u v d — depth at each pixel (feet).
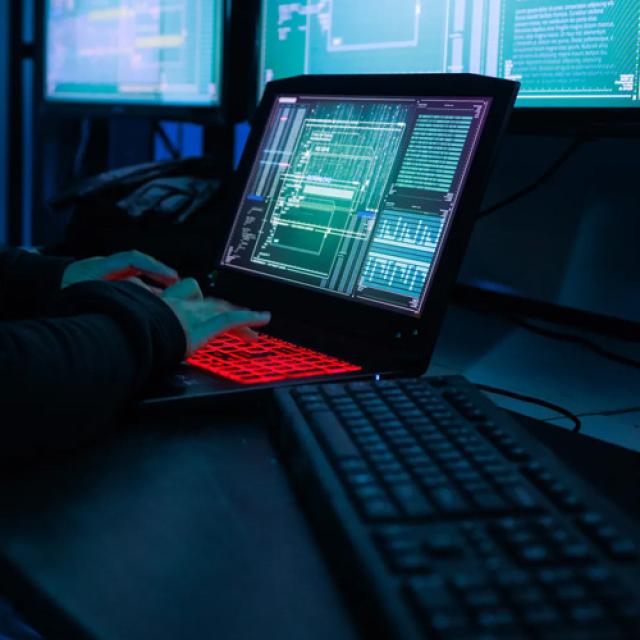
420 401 1.74
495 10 3.00
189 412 1.96
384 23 3.37
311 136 2.87
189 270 3.59
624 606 1.00
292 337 2.54
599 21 2.72
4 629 2.10
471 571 1.10
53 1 4.93
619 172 3.32
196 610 1.12
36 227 5.77
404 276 2.38
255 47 3.94
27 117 5.90
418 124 2.54
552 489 1.34
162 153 5.48
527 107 2.94
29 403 1.53
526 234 3.68
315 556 1.29
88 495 1.48
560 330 3.38
